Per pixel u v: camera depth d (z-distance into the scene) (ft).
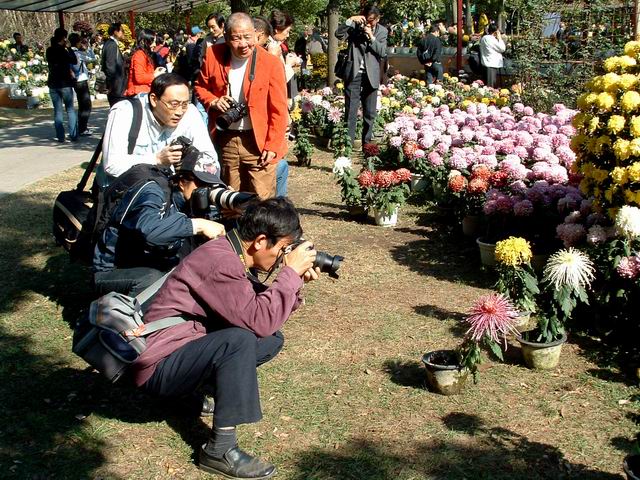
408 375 14.08
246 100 18.98
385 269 19.93
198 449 11.70
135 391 13.46
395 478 10.96
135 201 12.71
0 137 45.42
